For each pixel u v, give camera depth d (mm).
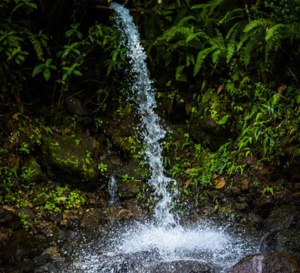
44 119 6211
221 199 5555
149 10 6625
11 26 5750
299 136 5379
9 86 5965
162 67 6648
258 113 5730
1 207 5105
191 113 6379
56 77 6336
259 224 5164
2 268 4383
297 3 5637
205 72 6379
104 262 4453
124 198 5770
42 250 4730
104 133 6484
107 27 6230
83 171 5742
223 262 4480
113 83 6605
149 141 6406
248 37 5629
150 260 4469
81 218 5391
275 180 5461
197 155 6145
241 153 5723
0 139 5625
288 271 3717
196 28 6289
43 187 5652
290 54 5844
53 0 6168
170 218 5598
